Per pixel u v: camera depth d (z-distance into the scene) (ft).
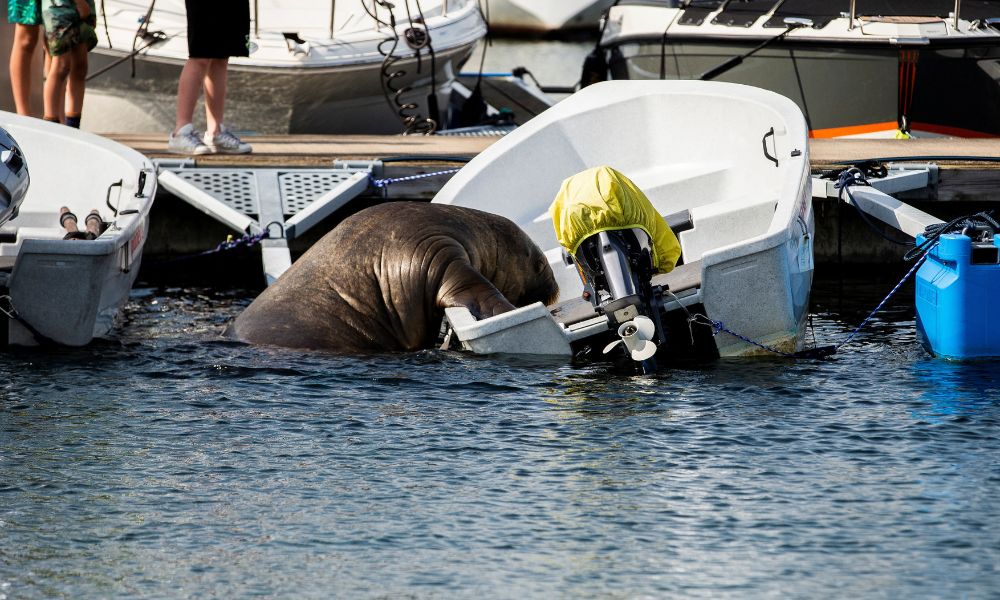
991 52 169.99
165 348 88.07
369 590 49.85
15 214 91.97
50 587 49.98
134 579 50.80
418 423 70.59
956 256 85.97
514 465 63.72
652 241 85.15
